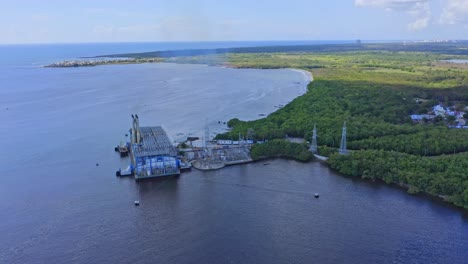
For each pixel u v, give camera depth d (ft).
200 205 483.10
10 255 376.27
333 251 378.73
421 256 368.89
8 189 528.22
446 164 538.88
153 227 428.15
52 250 384.47
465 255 369.50
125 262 364.99
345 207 472.85
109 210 469.16
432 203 479.00
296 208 472.03
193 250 383.24
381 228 420.77
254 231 417.90
